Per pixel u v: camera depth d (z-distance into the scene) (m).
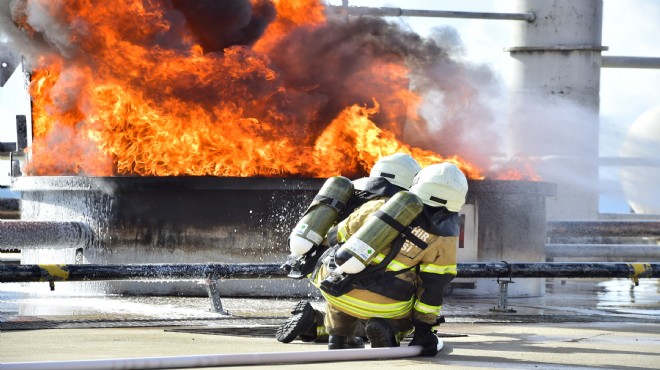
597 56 27.89
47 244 15.89
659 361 9.33
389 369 8.41
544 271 14.74
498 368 8.67
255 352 9.38
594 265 14.82
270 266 13.90
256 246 15.98
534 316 14.03
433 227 9.16
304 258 9.91
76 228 16.23
